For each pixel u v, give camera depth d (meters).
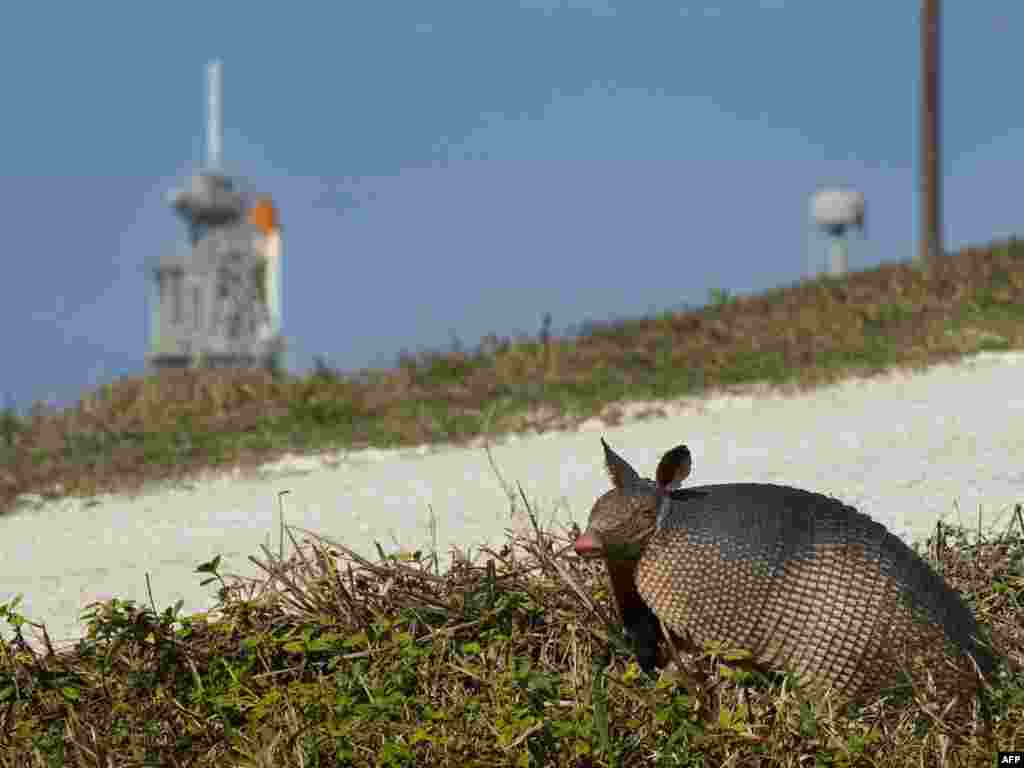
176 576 28.89
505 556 21.08
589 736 15.98
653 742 16.30
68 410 63.50
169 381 65.62
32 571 31.25
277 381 64.12
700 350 62.44
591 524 16.62
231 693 18.28
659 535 16.58
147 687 18.78
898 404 44.81
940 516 26.78
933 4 82.69
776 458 36.31
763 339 63.34
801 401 48.84
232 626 19.61
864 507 28.34
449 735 16.36
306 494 39.31
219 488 43.59
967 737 16.14
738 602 16.14
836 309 67.88
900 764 15.57
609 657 18.69
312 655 19.45
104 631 19.53
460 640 19.28
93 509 42.28
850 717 16.27
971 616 17.03
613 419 48.94
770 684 16.69
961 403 43.22
